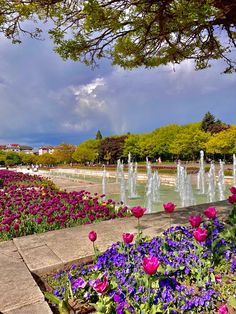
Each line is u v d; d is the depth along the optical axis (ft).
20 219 15.42
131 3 11.19
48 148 380.37
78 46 13.71
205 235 7.18
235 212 11.13
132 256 8.02
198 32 14.62
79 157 218.18
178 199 37.65
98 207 17.51
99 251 8.59
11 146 414.00
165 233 9.70
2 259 8.84
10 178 50.31
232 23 13.07
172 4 11.63
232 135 109.29
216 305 6.16
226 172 66.69
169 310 5.68
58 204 19.07
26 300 6.27
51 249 9.55
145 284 6.26
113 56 16.19
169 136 159.53
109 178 83.61
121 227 11.95
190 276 7.21
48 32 12.59
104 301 5.82
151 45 15.99
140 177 73.56
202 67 18.53
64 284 7.23
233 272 7.45
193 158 151.12
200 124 162.91
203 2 10.27
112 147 197.57
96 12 10.43
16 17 11.17
